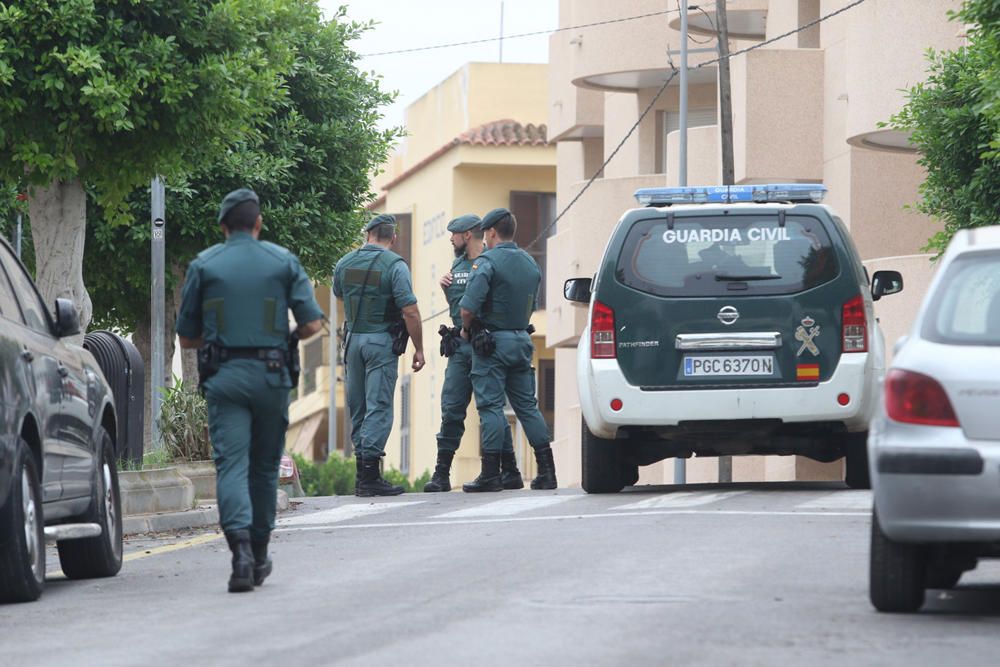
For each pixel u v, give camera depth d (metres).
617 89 95.88
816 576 24.70
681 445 39.28
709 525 31.27
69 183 44.91
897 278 39.97
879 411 21.41
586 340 38.00
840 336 36.84
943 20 66.69
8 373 24.77
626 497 38.38
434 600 23.12
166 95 41.81
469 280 43.44
